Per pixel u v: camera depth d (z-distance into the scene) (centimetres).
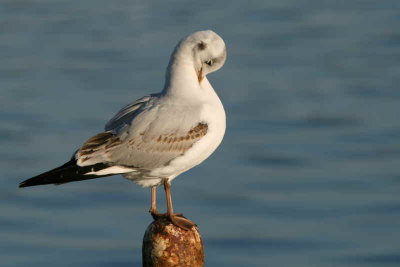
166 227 737
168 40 3534
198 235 746
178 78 866
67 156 2211
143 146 855
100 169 853
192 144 859
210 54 862
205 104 866
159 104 869
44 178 840
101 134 866
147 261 747
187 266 738
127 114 885
